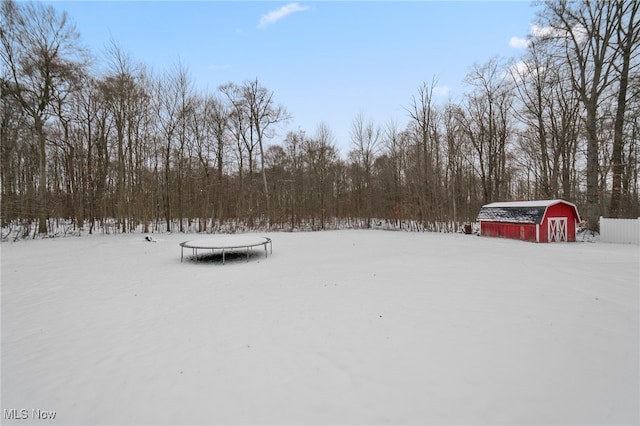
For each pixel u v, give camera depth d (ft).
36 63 54.95
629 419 8.11
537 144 67.92
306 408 8.82
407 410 8.62
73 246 44.27
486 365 10.87
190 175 74.02
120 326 15.47
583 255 31.71
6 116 56.44
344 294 19.76
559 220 44.27
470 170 79.36
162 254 37.73
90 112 69.77
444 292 19.62
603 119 51.80
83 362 11.96
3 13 52.54
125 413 8.93
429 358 11.44
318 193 85.20
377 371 10.64
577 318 14.94
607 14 46.19
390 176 86.79
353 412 8.61
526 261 29.25
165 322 15.87
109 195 70.13
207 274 26.84
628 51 45.78
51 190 73.26
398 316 15.71
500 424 8.02
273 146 110.63
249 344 13.05
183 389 9.96
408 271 25.86
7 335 14.56
